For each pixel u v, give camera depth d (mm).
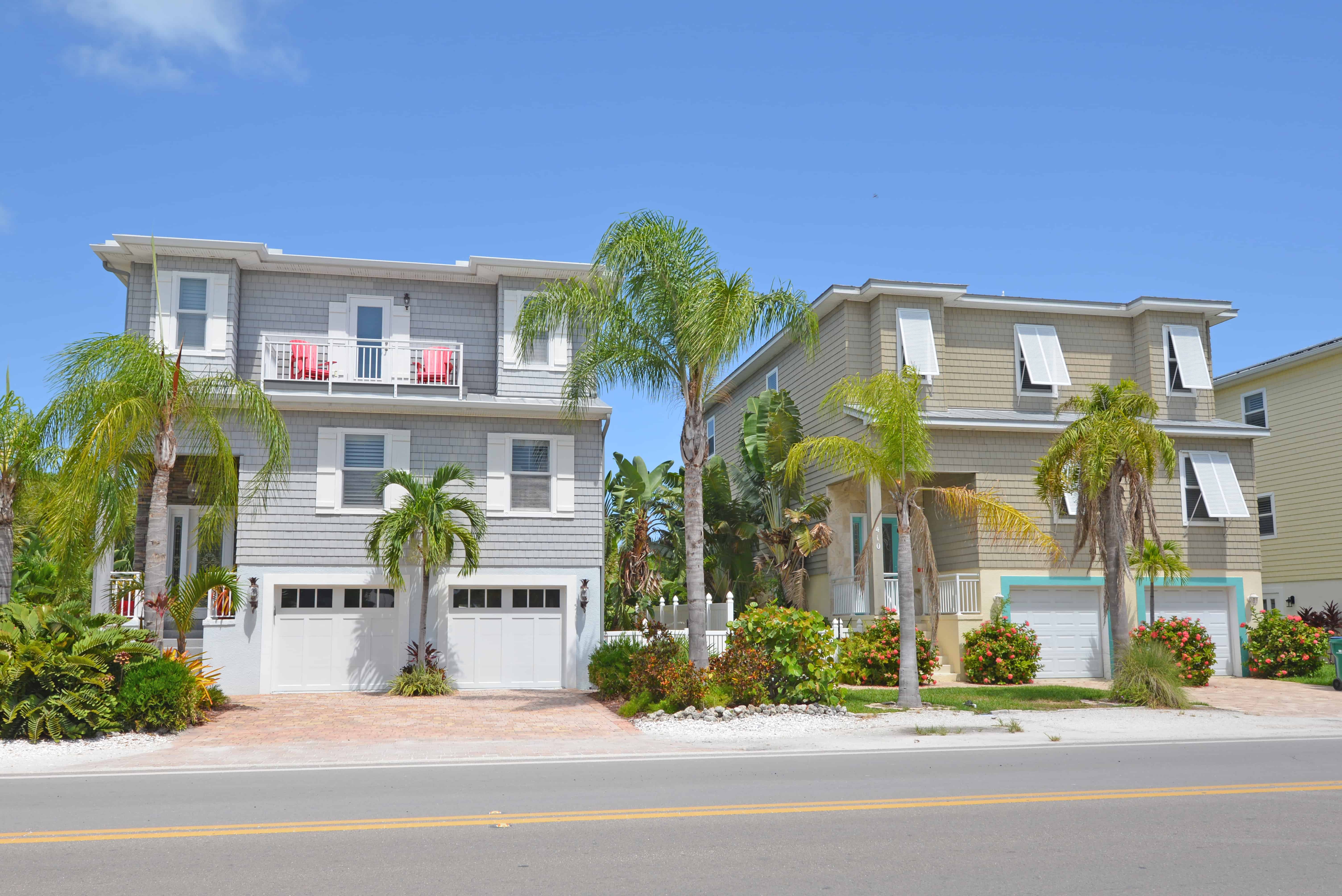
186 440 19531
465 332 22078
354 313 21641
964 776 10352
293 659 19906
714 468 27469
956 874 6359
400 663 20172
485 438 21109
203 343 20219
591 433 21609
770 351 29734
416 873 6406
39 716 12750
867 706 16562
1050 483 19156
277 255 20875
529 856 6848
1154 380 25875
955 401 25094
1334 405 28719
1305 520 29578
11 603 13875
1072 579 23344
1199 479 24875
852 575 24594
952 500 17344
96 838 7445
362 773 10914
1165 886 6105
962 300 25188
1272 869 6500
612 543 28547
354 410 20531
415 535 19406
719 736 13750
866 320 25281
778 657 16016
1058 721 15523
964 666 21969
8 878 6316
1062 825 7816
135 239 19766
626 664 18109
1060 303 25875
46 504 15883
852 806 8594
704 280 16062
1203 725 15219
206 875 6383
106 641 13516
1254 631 24094
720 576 26672
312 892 6000
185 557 20719
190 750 12586
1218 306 26344
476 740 13430
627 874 6383
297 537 20031
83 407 14797
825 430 26000
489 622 20734
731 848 7055
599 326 16531
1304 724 15430
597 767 11195
